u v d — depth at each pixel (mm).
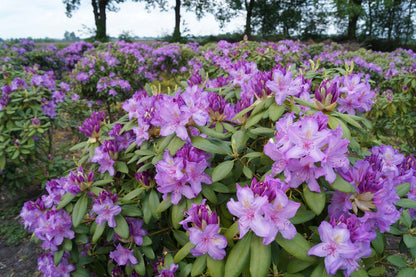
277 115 575
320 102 579
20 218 1460
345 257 413
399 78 1823
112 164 716
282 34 9656
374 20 9844
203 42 8906
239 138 617
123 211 653
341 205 513
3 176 1428
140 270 664
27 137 1402
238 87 921
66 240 665
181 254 544
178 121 562
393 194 489
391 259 566
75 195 655
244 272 525
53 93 1666
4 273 1152
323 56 2631
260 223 418
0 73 1710
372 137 1770
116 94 2459
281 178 506
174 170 554
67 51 4758
